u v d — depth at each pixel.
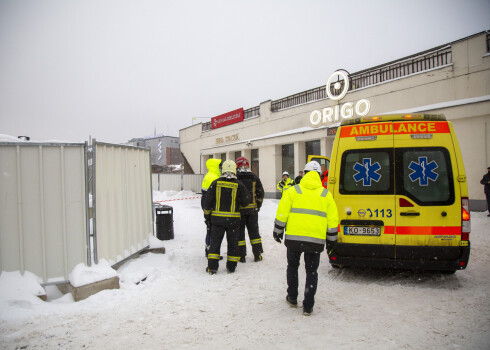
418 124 4.86
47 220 4.46
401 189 4.76
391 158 4.85
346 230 4.93
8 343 3.23
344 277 5.33
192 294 4.56
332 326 3.55
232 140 25.94
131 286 4.83
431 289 4.69
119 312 3.96
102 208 4.94
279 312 3.94
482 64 11.68
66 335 3.40
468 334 3.31
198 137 30.89
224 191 5.57
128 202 5.75
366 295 4.49
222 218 5.52
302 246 3.82
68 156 4.59
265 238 8.83
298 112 19.50
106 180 5.06
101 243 4.89
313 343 3.18
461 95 12.23
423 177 4.73
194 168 31.62
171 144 57.81
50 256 4.47
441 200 4.65
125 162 5.66
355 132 5.07
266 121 22.22
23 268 4.32
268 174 21.91
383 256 4.76
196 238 8.66
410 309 3.97
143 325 3.62
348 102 16.38
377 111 14.98
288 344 3.17
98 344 3.21
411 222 4.68
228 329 3.51
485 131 11.60
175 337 3.34
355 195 4.93
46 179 4.47
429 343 3.15
